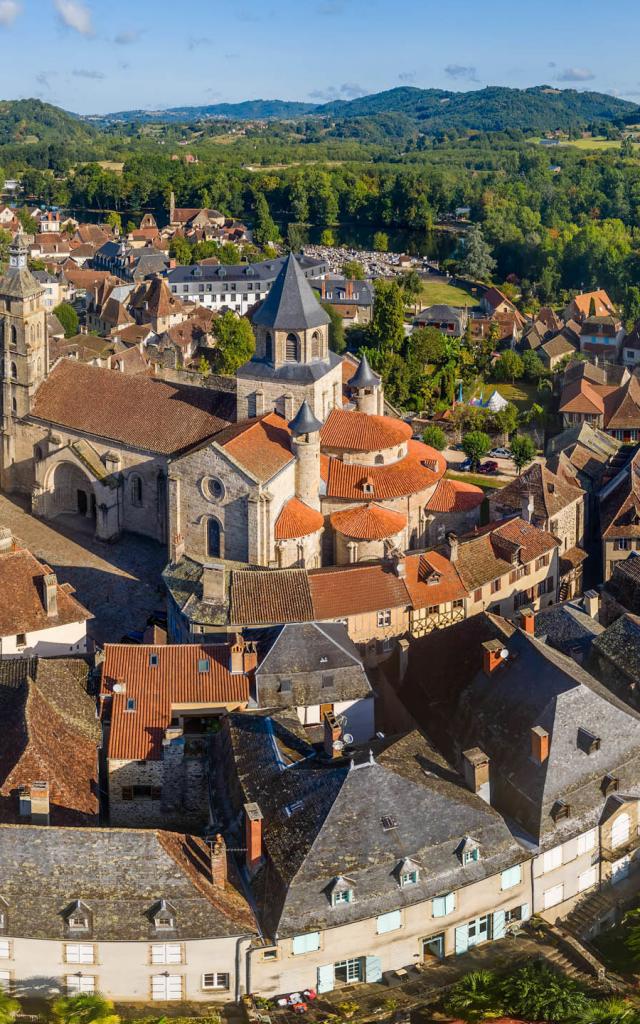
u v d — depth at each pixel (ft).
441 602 435.94
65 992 288.10
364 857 297.53
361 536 485.56
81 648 426.51
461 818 310.24
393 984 298.56
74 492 568.41
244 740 342.03
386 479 506.07
